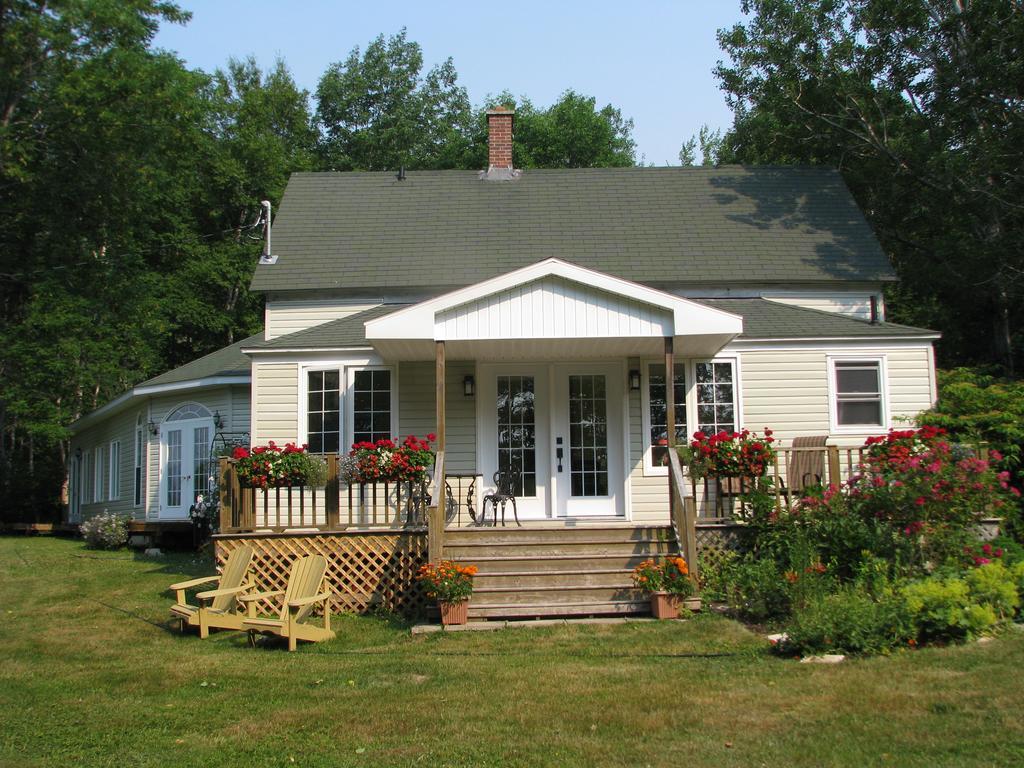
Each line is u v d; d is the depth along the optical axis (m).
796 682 7.20
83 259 27.56
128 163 26.48
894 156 22.78
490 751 5.93
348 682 7.81
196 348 36.50
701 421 14.08
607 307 11.73
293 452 11.73
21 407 25.67
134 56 25.53
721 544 11.45
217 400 18.62
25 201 26.05
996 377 21.73
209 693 7.55
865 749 5.67
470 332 11.75
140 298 28.34
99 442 25.72
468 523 13.86
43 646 9.46
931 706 6.37
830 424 14.12
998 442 12.98
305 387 14.17
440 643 9.29
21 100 26.02
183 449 19.36
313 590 9.65
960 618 8.11
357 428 14.13
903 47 22.95
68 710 7.10
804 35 24.52
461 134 45.75
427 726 6.50
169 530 18.94
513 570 10.93
